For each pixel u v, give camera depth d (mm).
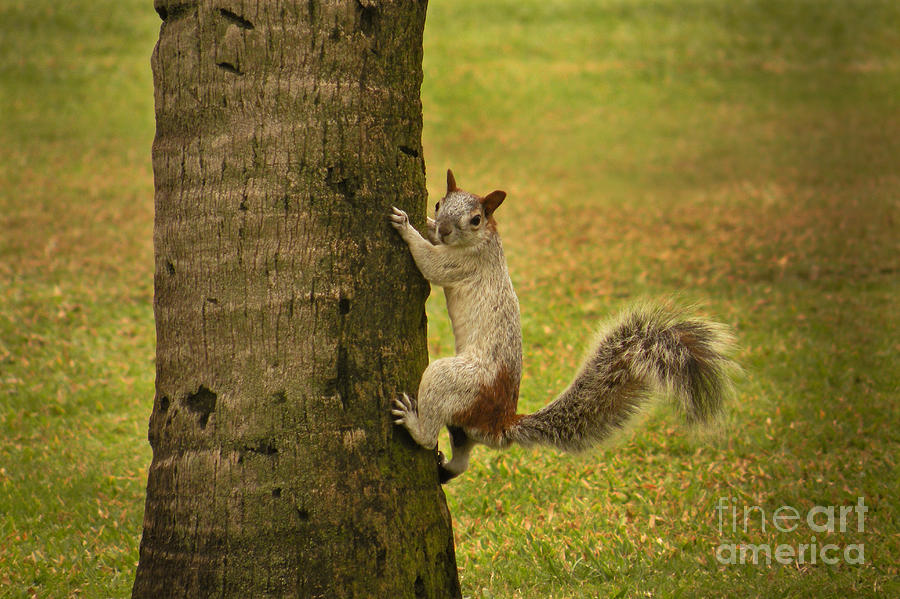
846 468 11641
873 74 43125
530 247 23938
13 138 32781
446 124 37375
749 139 35594
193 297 6840
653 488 11414
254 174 6750
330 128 6848
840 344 16203
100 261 21531
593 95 40812
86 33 43719
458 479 11852
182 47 6777
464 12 49719
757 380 14766
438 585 7355
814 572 9227
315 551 6754
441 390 7609
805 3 51031
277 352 6785
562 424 8492
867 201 27109
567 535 10273
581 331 17438
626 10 50188
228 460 6734
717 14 49719
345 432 6934
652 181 31078
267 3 6684
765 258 22125
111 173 29953
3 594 8930
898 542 9680
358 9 6926
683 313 8828
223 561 6699
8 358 15609
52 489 11477
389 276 7285
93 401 14352
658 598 8805
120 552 9906
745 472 11758
